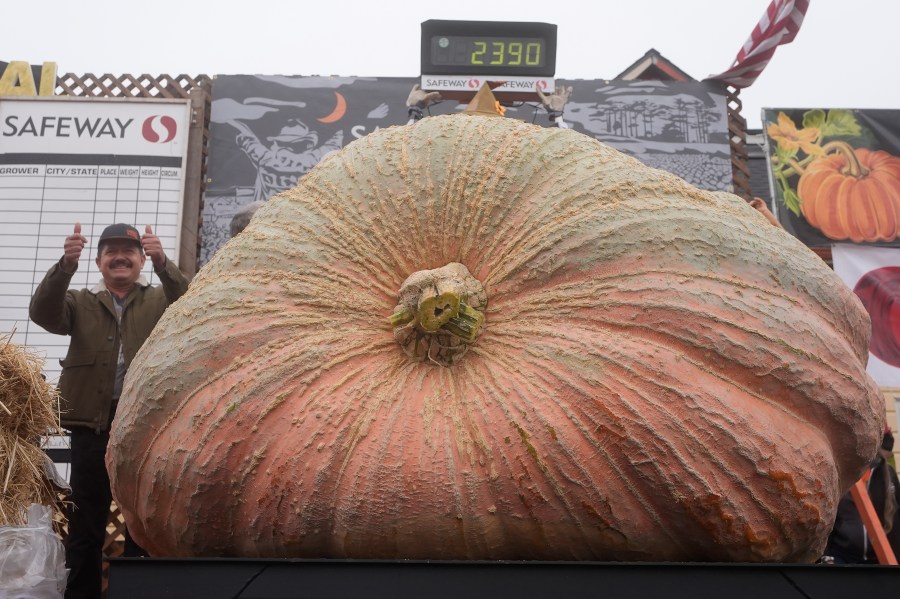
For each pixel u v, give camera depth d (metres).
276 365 1.76
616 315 1.77
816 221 7.64
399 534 1.67
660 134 7.12
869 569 1.55
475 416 1.71
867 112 7.83
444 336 1.83
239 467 1.73
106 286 4.37
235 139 6.91
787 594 1.54
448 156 2.04
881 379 7.34
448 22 5.14
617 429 1.65
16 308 6.38
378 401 1.73
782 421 1.74
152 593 1.55
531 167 2.00
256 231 2.03
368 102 7.05
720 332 1.74
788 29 6.97
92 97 6.79
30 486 3.13
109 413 4.04
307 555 1.76
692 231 1.86
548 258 1.86
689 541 1.70
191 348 1.84
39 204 6.58
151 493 1.88
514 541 1.69
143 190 6.64
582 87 7.16
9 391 3.12
